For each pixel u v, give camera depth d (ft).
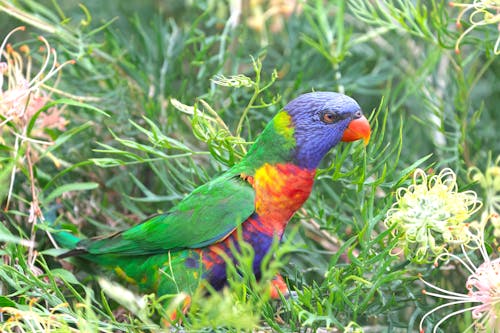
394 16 21.21
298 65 24.73
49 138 21.66
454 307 18.90
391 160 22.70
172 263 18.08
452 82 23.39
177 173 19.94
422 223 15.37
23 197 20.71
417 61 24.85
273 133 17.72
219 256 17.90
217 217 17.78
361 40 22.63
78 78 23.43
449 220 15.39
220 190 17.94
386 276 15.61
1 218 20.11
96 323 14.87
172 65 24.09
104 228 20.90
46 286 16.55
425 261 15.88
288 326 17.08
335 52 23.45
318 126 17.47
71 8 26.68
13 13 22.11
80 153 22.38
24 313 14.60
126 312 19.24
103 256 19.13
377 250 17.76
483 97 24.79
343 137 17.72
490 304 15.07
